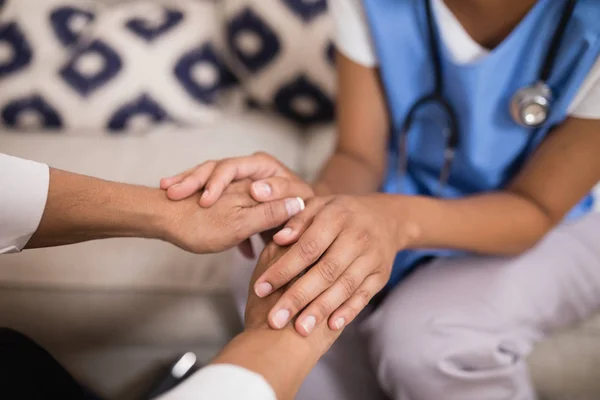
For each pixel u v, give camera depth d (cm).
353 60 121
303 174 145
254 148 148
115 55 153
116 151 147
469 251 112
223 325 128
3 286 128
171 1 162
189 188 107
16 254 128
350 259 101
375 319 114
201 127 155
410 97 119
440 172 123
